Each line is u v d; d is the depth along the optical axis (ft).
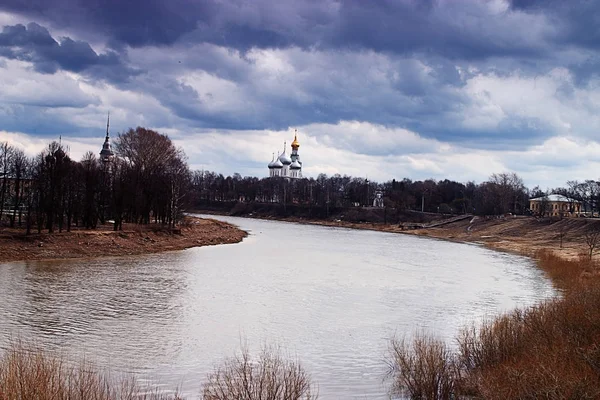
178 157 514.68
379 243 452.76
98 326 144.87
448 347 129.70
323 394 100.42
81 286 196.75
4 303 165.68
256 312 166.91
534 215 655.35
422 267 288.92
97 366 113.39
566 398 79.00
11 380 79.36
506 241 471.62
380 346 132.98
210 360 119.85
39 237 271.90
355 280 233.96
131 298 180.24
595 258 307.58
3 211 350.84
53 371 85.05
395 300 191.21
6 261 241.96
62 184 298.97
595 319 110.52
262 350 128.06
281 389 90.53
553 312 119.34
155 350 125.90
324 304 181.27
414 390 96.94
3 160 326.65
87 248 281.13
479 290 215.51
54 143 378.94
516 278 251.39
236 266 266.57
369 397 99.25
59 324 145.28
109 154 592.19
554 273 253.44
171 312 163.32
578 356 92.99
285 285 215.51
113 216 386.52
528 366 91.56
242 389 90.99
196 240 371.97
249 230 549.13
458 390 94.53
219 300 182.70
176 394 93.09
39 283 198.49
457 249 410.72
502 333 111.14
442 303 187.21
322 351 128.36
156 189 394.52
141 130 465.47
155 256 293.64
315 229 622.95
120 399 93.71
